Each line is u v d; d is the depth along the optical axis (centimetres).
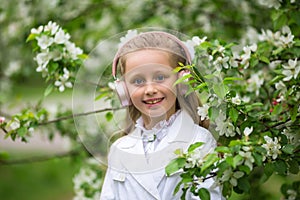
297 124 220
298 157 206
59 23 403
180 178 203
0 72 450
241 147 186
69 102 359
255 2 359
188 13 389
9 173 725
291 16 254
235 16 374
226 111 202
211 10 389
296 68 219
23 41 424
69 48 258
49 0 407
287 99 223
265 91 272
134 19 410
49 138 352
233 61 233
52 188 666
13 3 422
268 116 221
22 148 794
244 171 187
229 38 361
